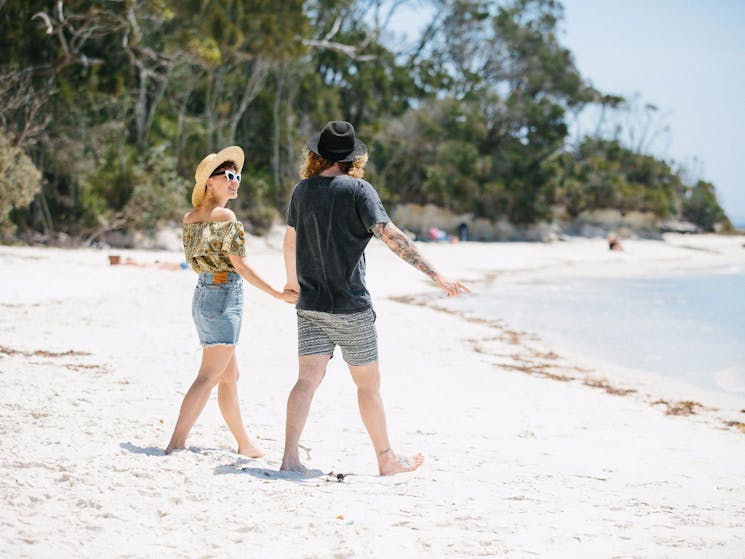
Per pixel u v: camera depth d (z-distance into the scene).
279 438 5.58
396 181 56.28
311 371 4.56
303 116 51.09
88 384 6.99
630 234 66.56
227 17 37.94
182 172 41.38
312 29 46.31
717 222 79.44
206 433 5.39
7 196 27.83
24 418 5.06
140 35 34.56
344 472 4.74
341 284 4.39
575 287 29.70
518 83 73.44
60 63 32.22
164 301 15.43
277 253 38.97
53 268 21.22
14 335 10.35
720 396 10.09
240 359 9.84
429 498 4.04
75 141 35.56
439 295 24.17
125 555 2.93
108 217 35.84
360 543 3.21
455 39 70.06
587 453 5.89
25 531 3.07
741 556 3.16
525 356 12.65
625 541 3.38
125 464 4.11
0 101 30.84
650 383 10.86
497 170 61.53
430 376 9.72
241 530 3.31
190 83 41.91
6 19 32.91
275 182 45.66
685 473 5.32
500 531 3.48
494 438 6.29
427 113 61.41
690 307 22.48
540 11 75.00
